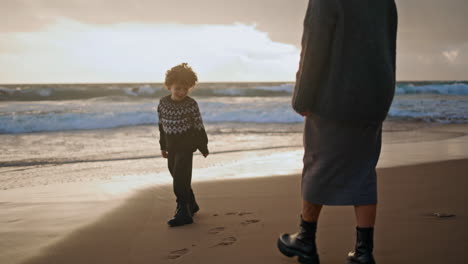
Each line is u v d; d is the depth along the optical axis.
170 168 3.13
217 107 16.67
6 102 18.47
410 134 9.44
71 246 2.47
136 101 19.97
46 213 3.26
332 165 1.87
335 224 2.73
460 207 3.07
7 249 2.44
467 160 5.46
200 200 3.58
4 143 7.85
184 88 3.00
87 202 3.62
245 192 3.89
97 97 20.98
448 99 22.72
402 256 2.12
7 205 3.52
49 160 6.02
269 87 26.91
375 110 1.76
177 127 2.97
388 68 1.75
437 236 2.41
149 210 3.34
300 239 2.02
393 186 3.87
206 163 5.77
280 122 12.87
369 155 1.88
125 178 4.74
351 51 1.73
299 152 6.91
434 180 4.16
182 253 2.31
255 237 2.55
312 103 1.85
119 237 2.64
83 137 8.83
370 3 1.75
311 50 1.75
